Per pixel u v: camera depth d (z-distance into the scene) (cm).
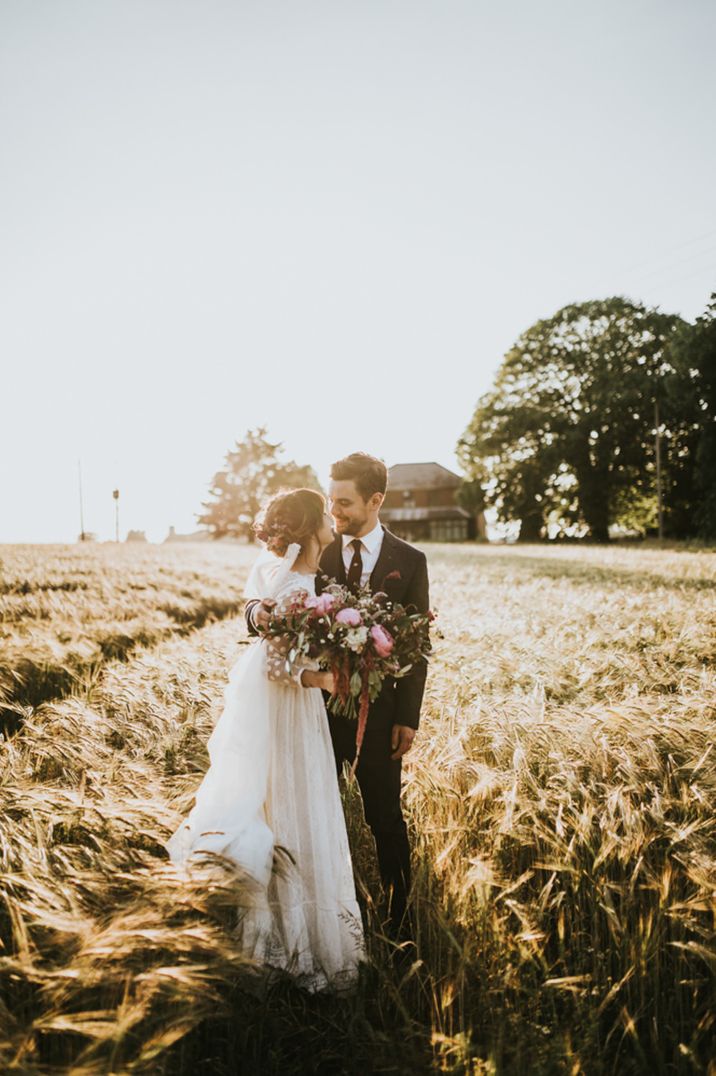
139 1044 189
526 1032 210
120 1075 167
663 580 1270
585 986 231
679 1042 224
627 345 4288
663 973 243
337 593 265
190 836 259
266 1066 221
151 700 421
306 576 278
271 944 253
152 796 293
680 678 487
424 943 265
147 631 787
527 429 4375
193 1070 208
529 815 285
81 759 334
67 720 383
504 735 357
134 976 194
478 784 297
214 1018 215
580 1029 215
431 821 301
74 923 202
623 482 4275
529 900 277
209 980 213
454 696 454
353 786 338
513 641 609
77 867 237
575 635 648
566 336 4456
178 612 1039
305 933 257
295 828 265
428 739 387
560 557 2333
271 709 271
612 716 358
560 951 241
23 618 786
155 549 3178
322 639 252
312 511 273
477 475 4638
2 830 260
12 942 226
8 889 237
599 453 4241
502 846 284
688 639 597
